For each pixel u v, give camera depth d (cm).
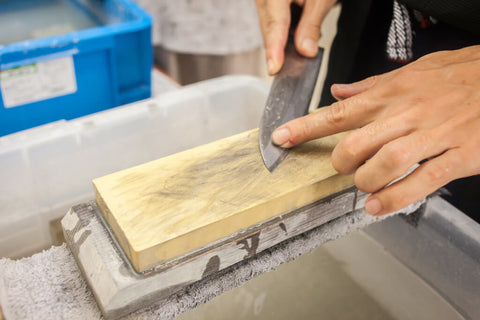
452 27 59
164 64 135
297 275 53
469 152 37
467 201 63
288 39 64
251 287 49
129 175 42
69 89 82
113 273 37
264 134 48
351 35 69
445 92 40
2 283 40
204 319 44
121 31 81
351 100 43
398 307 53
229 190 41
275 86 55
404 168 37
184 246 38
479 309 47
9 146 56
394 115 39
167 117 67
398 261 56
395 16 60
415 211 52
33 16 93
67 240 43
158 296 39
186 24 118
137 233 36
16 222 59
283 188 42
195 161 45
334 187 46
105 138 63
